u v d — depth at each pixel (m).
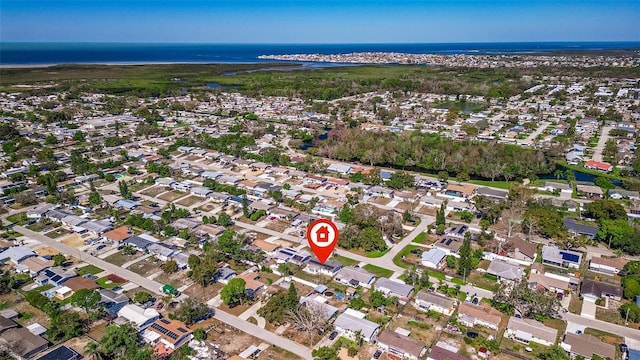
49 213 165.62
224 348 97.31
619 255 136.50
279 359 93.88
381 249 141.00
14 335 97.94
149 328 102.25
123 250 140.62
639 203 173.88
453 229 152.75
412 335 102.25
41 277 123.44
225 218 157.62
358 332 100.00
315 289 119.19
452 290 117.06
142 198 186.00
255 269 130.50
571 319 107.94
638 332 102.75
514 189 179.25
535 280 121.75
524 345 98.81
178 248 141.75
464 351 96.94
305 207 172.62
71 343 98.62
